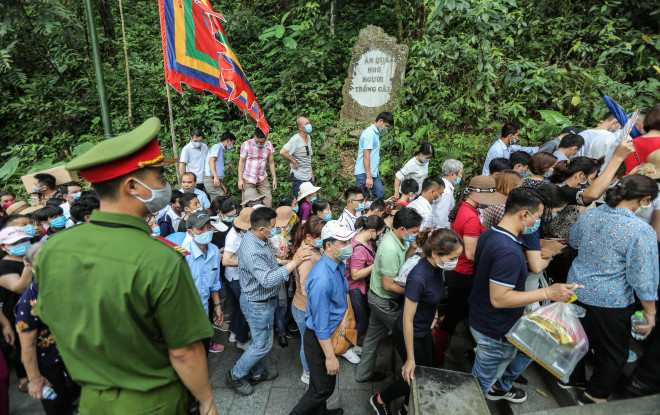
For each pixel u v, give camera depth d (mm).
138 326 1249
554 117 6535
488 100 6938
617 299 2625
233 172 7383
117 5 11180
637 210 2650
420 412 2266
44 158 8305
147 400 1316
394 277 3061
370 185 5746
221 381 3592
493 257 2486
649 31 7426
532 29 7629
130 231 1322
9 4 7770
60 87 9156
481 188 3348
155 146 1433
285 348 4055
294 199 4469
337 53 9141
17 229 2799
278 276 2990
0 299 2656
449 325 3605
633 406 1757
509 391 3131
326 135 7887
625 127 4043
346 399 3367
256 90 9023
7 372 2402
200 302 1368
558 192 3064
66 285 1249
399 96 7711
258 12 10555
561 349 2398
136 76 9367
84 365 1291
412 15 8211
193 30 4691
